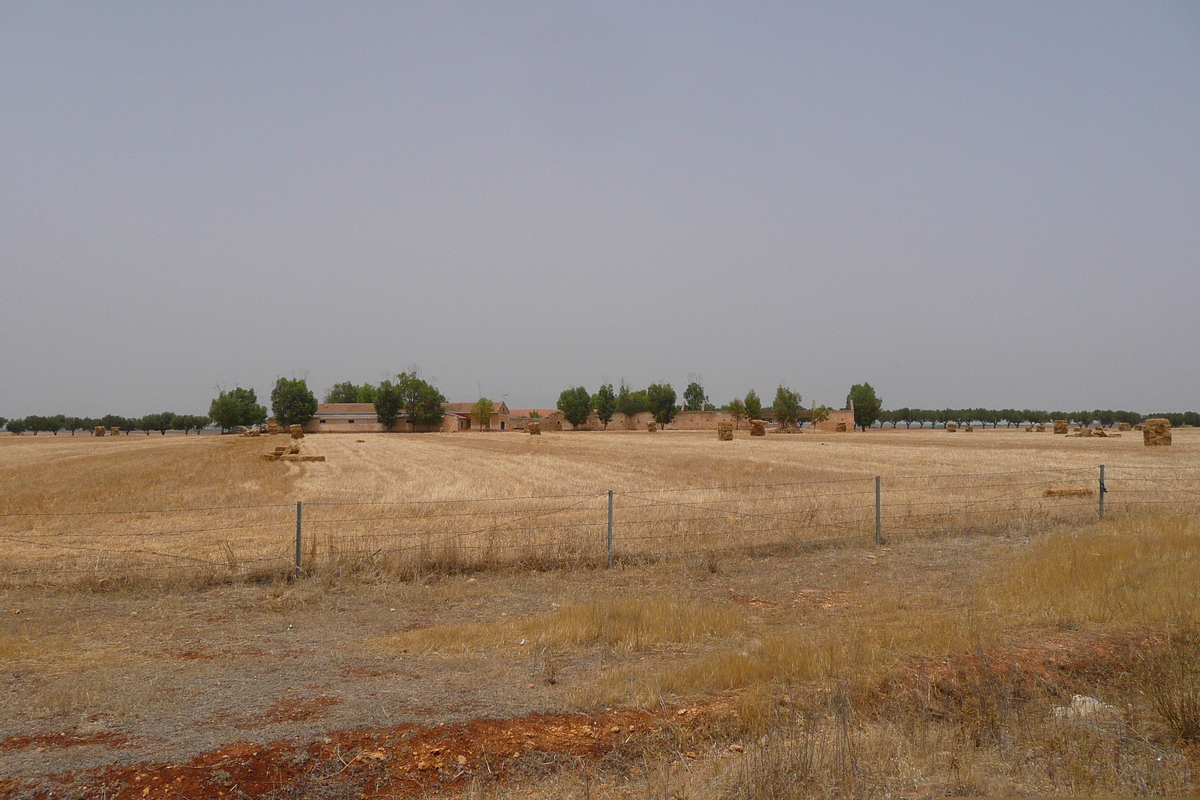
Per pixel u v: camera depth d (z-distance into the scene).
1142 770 5.76
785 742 6.23
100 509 22.05
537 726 6.98
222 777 5.97
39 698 7.50
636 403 161.25
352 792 5.90
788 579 13.62
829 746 6.18
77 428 173.38
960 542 16.70
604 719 7.14
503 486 29.02
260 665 8.78
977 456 43.00
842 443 69.19
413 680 8.20
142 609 11.64
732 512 19.77
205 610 11.65
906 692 7.54
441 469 38.97
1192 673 7.37
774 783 5.47
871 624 9.88
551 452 55.94
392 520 19.41
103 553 15.18
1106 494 23.12
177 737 6.65
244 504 23.31
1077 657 8.54
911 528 18.05
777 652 8.59
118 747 6.44
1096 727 6.57
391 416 142.75
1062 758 5.95
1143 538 14.38
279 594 12.57
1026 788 5.50
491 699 7.60
